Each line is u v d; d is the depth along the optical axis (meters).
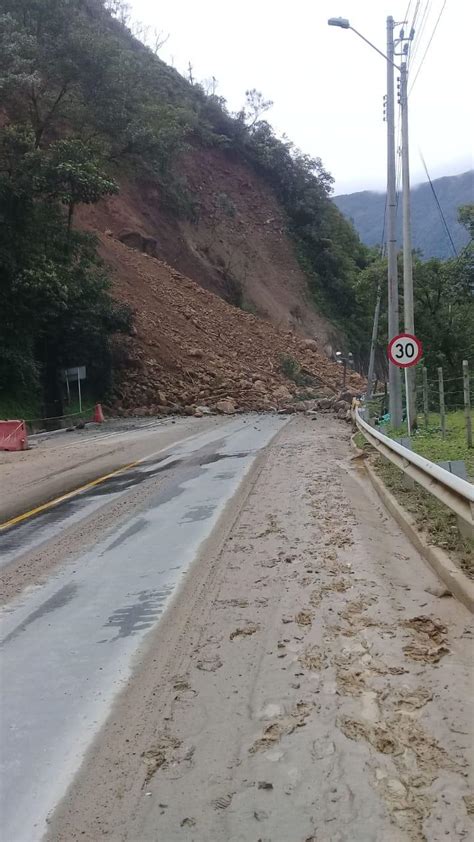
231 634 4.87
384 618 5.03
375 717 3.59
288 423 27.59
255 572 6.31
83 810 2.96
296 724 3.57
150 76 44.84
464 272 30.39
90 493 11.62
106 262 46.16
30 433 28.12
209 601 5.59
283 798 2.95
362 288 37.88
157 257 60.91
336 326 79.75
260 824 2.78
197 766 3.23
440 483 6.93
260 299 71.00
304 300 77.62
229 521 8.53
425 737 3.38
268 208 83.19
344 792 2.96
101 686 4.14
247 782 3.08
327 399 41.19
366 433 15.71
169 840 2.72
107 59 33.94
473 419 22.42
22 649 4.81
